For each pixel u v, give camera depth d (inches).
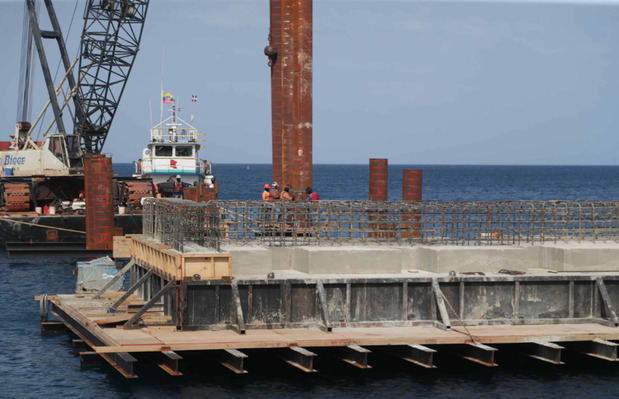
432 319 1015.6
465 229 1227.9
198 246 1080.8
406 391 902.4
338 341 916.0
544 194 6323.8
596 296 1064.8
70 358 1048.2
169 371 885.8
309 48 1546.5
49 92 2805.1
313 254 1059.9
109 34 2913.4
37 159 2428.6
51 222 2169.0
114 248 1397.6
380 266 1080.2
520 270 1112.2
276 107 1600.6
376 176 1625.2
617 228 1300.4
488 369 992.9
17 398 877.8
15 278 1729.8
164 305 1071.0
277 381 930.7
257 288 982.4
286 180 1569.9
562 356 1058.7
